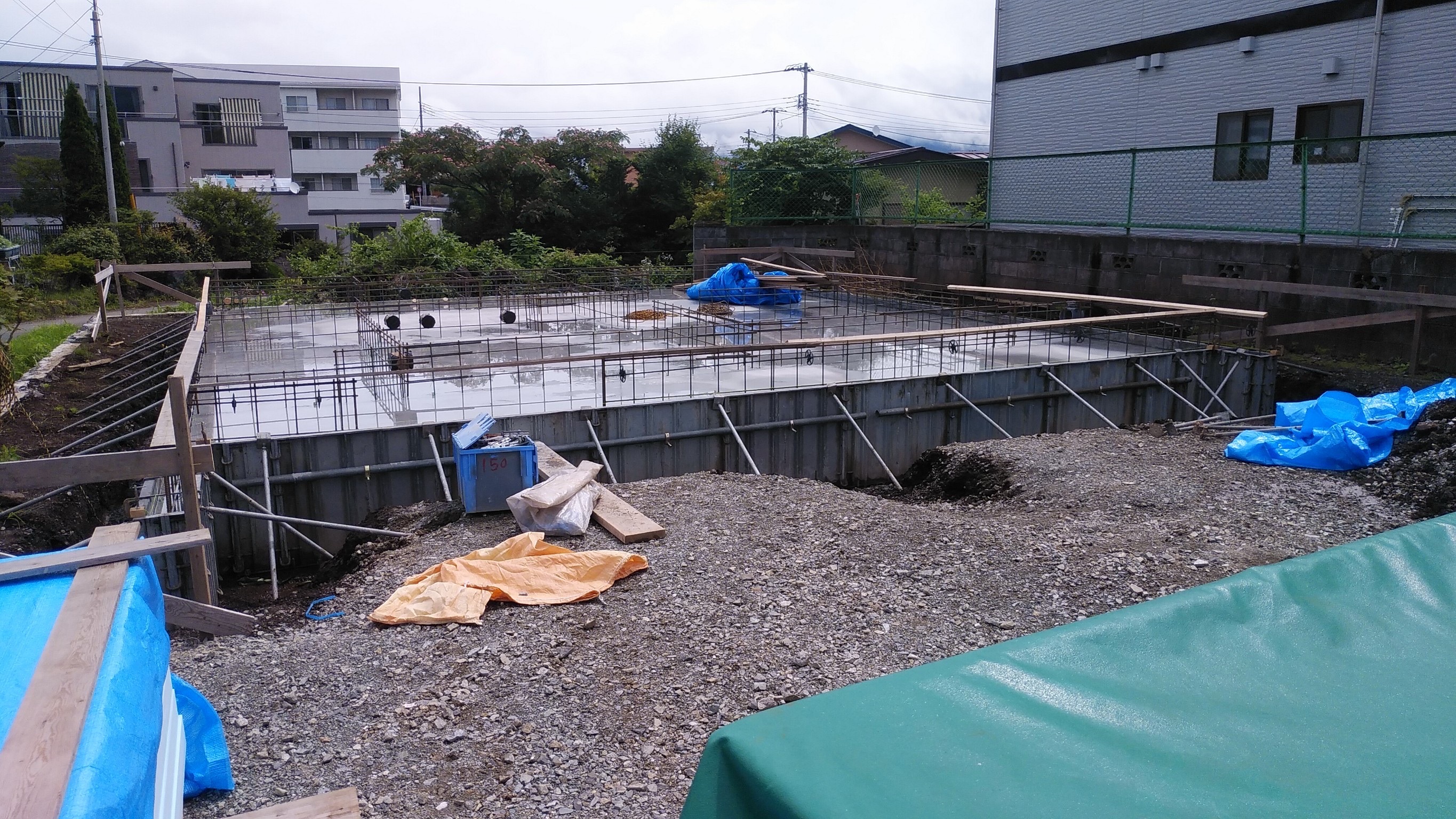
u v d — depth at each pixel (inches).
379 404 555.8
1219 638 95.7
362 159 2199.8
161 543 159.8
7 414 539.5
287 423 510.9
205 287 822.5
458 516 415.2
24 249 1343.5
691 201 1859.0
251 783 208.8
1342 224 753.6
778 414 586.6
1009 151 1060.5
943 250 995.9
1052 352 722.2
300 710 240.5
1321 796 73.5
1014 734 80.1
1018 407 657.6
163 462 276.8
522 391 590.6
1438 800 73.4
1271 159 797.2
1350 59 737.0
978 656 91.9
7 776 98.4
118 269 917.8
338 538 485.7
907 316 903.7
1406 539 113.4
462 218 1847.9
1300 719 83.7
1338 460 469.4
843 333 794.8
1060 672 89.4
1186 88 863.7
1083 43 956.6
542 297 989.8
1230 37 821.9
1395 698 87.0
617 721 234.7
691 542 353.7
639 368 658.2
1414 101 700.7
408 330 824.9
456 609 292.5
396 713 238.5
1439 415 476.1
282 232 1716.3
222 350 729.6
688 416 561.3
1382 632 97.7
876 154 1800.0
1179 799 72.8
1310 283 701.3
